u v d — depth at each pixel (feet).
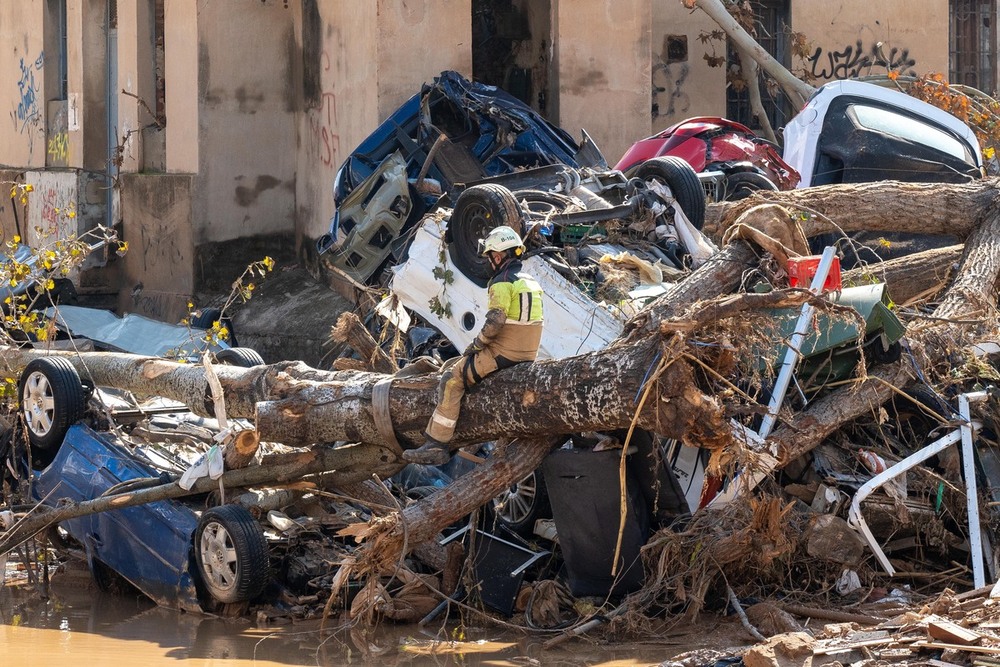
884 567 76.89
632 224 101.55
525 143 135.23
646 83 160.97
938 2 189.57
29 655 70.90
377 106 149.79
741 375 77.61
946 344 86.89
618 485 75.10
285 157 183.21
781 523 73.82
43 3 219.00
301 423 82.53
